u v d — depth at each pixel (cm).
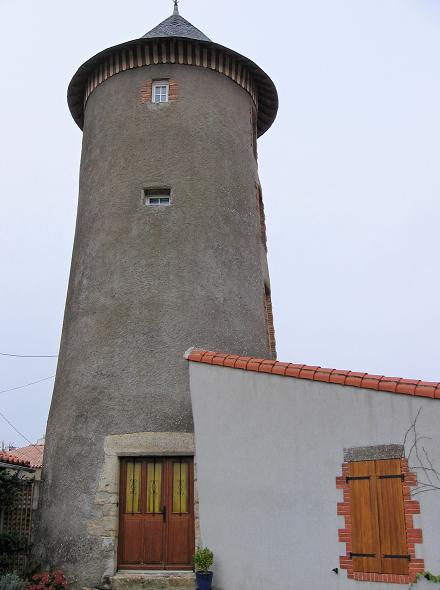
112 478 1203
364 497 973
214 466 1104
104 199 1449
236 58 1571
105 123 1523
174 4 1730
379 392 995
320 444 1027
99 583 1143
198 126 1486
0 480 1334
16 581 1129
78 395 1298
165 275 1346
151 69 1525
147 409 1236
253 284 1452
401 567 918
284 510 1031
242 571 1040
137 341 1295
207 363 1154
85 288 1393
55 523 1228
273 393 1087
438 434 934
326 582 973
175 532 1175
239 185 1505
